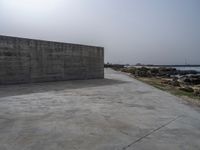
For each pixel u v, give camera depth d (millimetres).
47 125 2496
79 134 2211
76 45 9062
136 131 2357
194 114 3268
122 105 3768
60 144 1929
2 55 6254
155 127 2525
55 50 8070
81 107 3521
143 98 4602
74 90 5656
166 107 3715
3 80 6340
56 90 5586
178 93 6207
